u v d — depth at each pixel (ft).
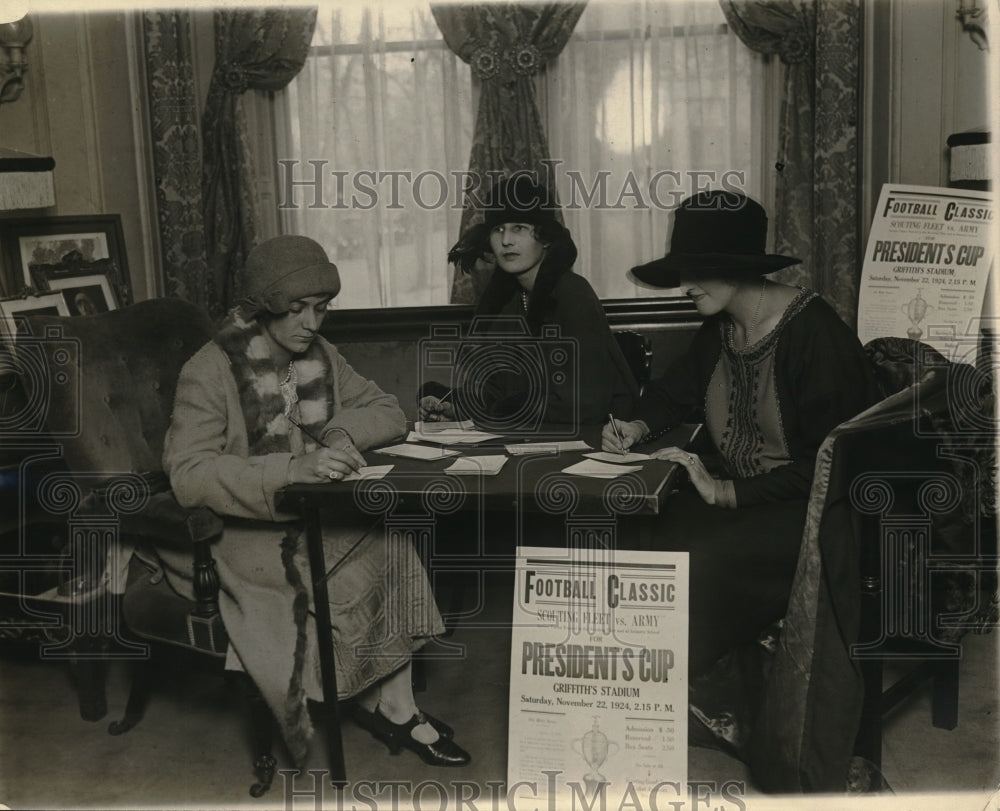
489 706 10.29
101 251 14.17
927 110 14.52
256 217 16.15
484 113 15.49
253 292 8.91
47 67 13.98
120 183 15.34
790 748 7.88
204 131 15.98
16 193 12.12
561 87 15.71
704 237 9.40
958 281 12.16
